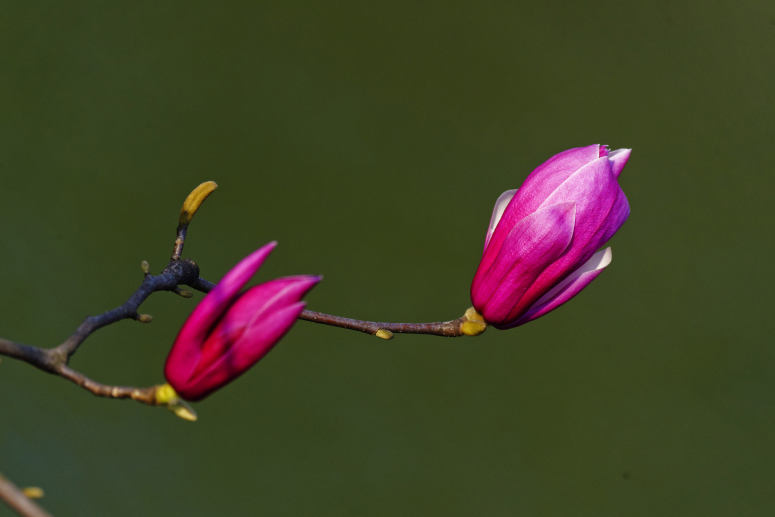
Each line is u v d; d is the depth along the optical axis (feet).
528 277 4.69
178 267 4.73
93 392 4.52
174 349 4.52
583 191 4.67
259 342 4.52
